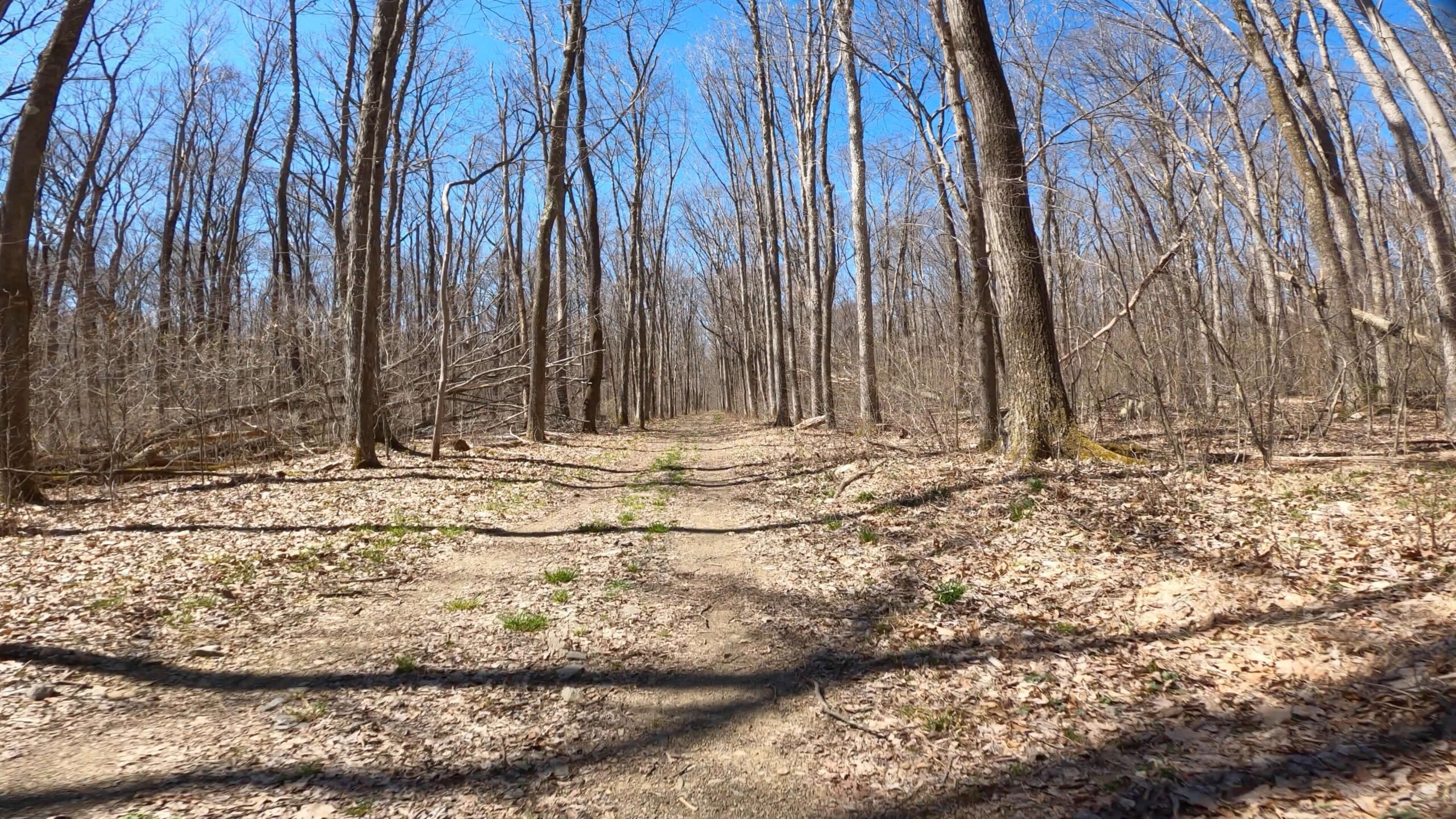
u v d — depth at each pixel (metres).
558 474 14.20
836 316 33.72
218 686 4.79
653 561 7.75
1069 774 3.60
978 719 4.21
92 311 15.44
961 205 11.73
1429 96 8.22
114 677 4.87
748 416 40.50
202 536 8.43
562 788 3.71
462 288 22.56
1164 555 6.07
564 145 19.42
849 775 3.80
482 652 5.38
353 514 9.80
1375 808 2.99
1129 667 4.53
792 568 7.34
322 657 5.28
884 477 10.67
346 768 3.84
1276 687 4.04
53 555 7.56
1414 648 4.07
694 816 3.48
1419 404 13.30
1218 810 3.17
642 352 31.38
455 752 4.02
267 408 15.50
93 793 3.56
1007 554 6.71
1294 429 9.96
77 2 9.72
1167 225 10.07
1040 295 9.55
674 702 4.63
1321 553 5.61
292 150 21.05
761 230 28.38
